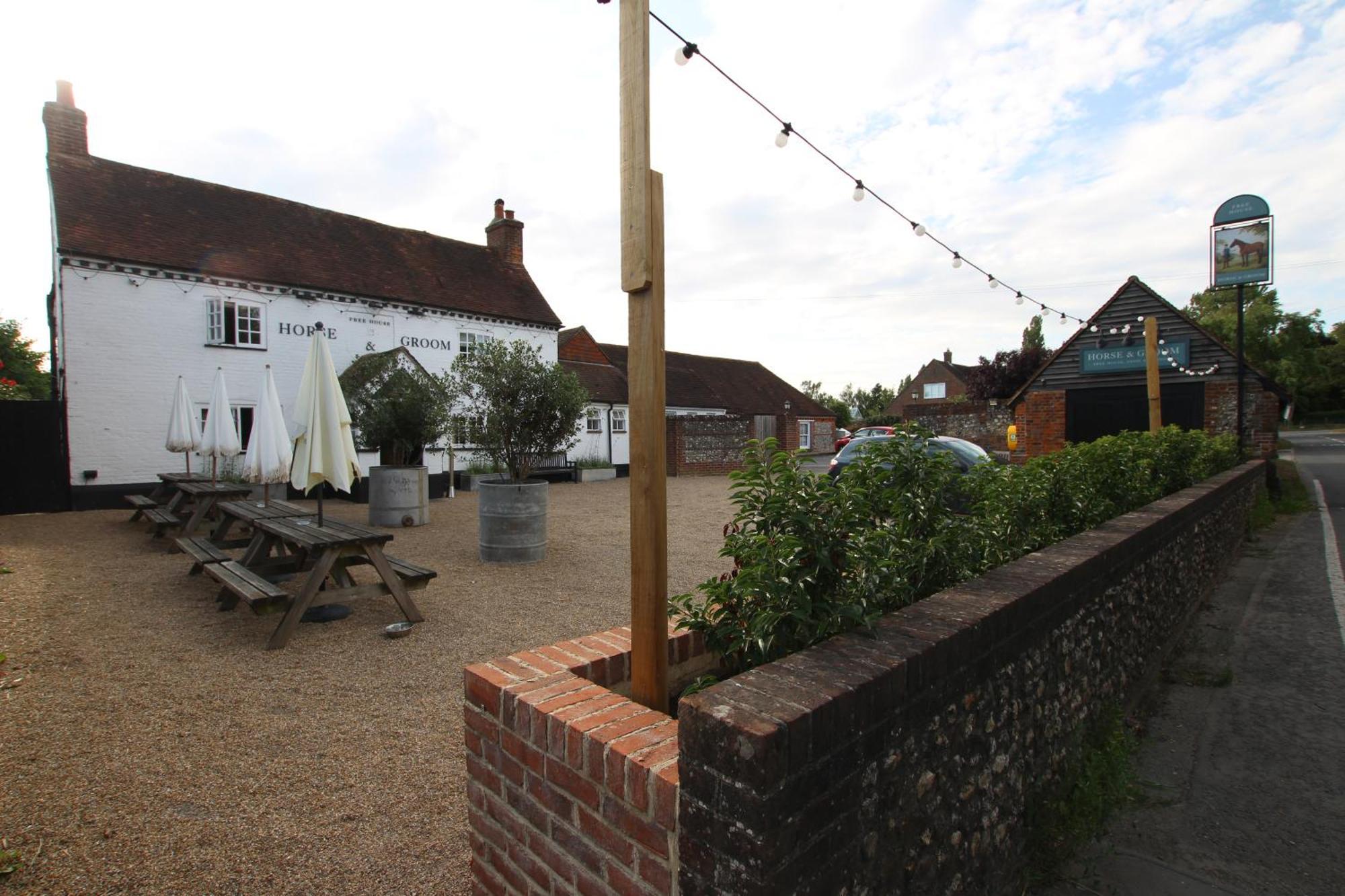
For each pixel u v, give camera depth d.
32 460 12.27
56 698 3.92
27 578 6.91
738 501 2.32
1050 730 2.63
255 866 2.46
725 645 2.32
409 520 10.92
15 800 2.86
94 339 12.70
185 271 13.64
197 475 12.66
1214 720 3.78
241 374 14.44
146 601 6.08
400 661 4.64
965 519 3.01
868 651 1.72
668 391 29.16
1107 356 14.49
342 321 16.08
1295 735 3.59
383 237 19.02
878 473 2.90
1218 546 6.89
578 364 24.33
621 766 1.57
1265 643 5.03
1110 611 3.38
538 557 8.14
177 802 2.86
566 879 1.76
